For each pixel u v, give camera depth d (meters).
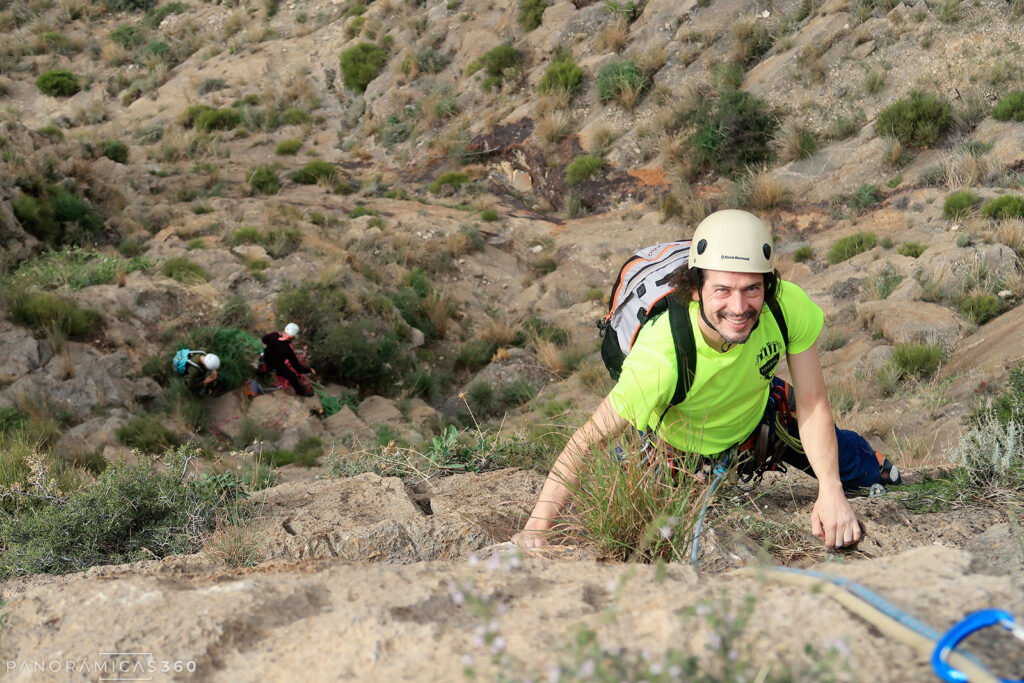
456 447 4.95
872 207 16.34
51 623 2.12
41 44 34.03
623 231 18.70
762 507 3.51
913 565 1.88
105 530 4.03
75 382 11.76
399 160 25.06
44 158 18.22
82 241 16.81
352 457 5.41
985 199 14.78
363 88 28.50
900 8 19.45
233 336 13.62
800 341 2.96
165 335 13.58
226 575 2.39
